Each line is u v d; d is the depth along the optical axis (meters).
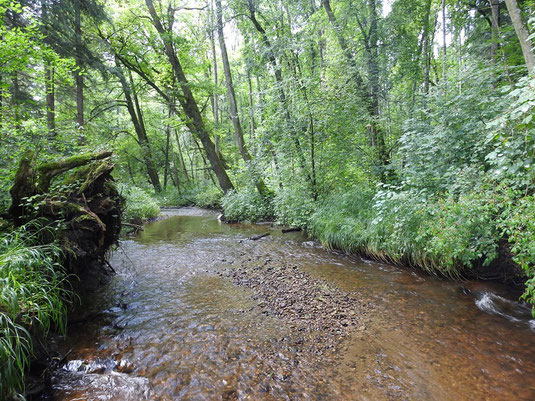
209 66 19.84
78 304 4.91
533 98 3.20
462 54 10.27
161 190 28.16
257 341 3.91
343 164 10.09
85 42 13.76
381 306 4.91
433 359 3.49
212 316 4.64
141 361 3.49
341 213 8.84
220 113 31.94
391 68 12.75
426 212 5.91
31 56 6.22
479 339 3.89
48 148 6.73
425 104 7.94
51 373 3.17
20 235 3.92
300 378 3.18
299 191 10.83
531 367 3.30
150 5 14.92
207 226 13.80
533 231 3.64
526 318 4.41
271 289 5.72
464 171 5.35
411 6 11.66
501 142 4.29
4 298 2.73
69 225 4.55
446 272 6.02
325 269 6.84
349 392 2.96
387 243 6.91
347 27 12.72
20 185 4.55
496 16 8.90
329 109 9.51
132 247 9.37
